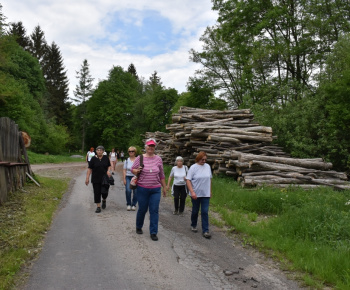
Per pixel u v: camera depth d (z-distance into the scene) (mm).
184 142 13938
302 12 20219
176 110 45062
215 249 4766
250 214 6816
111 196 9391
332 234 4871
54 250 4457
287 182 8812
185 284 3473
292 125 14500
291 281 3678
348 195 7809
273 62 20953
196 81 29125
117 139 45250
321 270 3789
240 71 27656
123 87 45500
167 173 14391
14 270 3650
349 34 14781
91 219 6359
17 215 6199
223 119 13328
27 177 10211
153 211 5109
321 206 5988
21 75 37281
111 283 3424
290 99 16219
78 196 9312
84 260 4082
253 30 20938
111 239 4988
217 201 8039
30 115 31625
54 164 27000
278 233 5285
